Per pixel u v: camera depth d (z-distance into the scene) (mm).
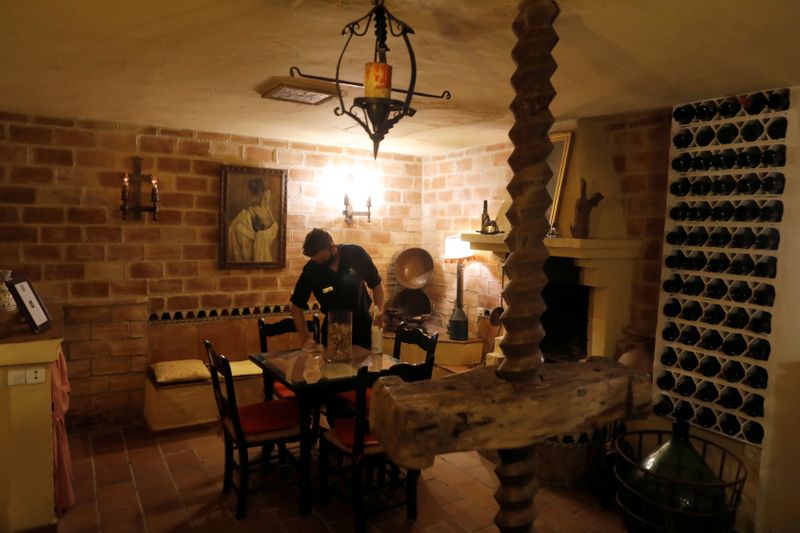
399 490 3184
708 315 2861
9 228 3717
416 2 1711
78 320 3939
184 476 3273
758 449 2668
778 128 2557
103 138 3959
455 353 4430
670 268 2996
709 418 2881
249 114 3619
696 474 2250
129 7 1808
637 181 3393
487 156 4613
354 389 3088
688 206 2938
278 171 4582
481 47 2141
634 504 2318
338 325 3121
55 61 2451
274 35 2068
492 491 3197
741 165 2680
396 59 2322
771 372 2617
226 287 4477
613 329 3396
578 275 3471
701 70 2346
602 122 3549
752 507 2686
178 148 4219
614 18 1795
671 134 2998
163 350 4242
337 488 3180
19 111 3629
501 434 1471
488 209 4613
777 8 1682
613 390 1677
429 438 1352
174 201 4234
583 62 2277
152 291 4191
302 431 2811
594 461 3238
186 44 2191
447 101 3059
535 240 1532
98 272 3998
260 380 4223
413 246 5363
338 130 4152
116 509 2881
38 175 3781
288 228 4719
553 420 1548
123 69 2574
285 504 2969
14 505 2561
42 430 2602
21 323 2891
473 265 4762
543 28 1509
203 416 4027
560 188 3447
